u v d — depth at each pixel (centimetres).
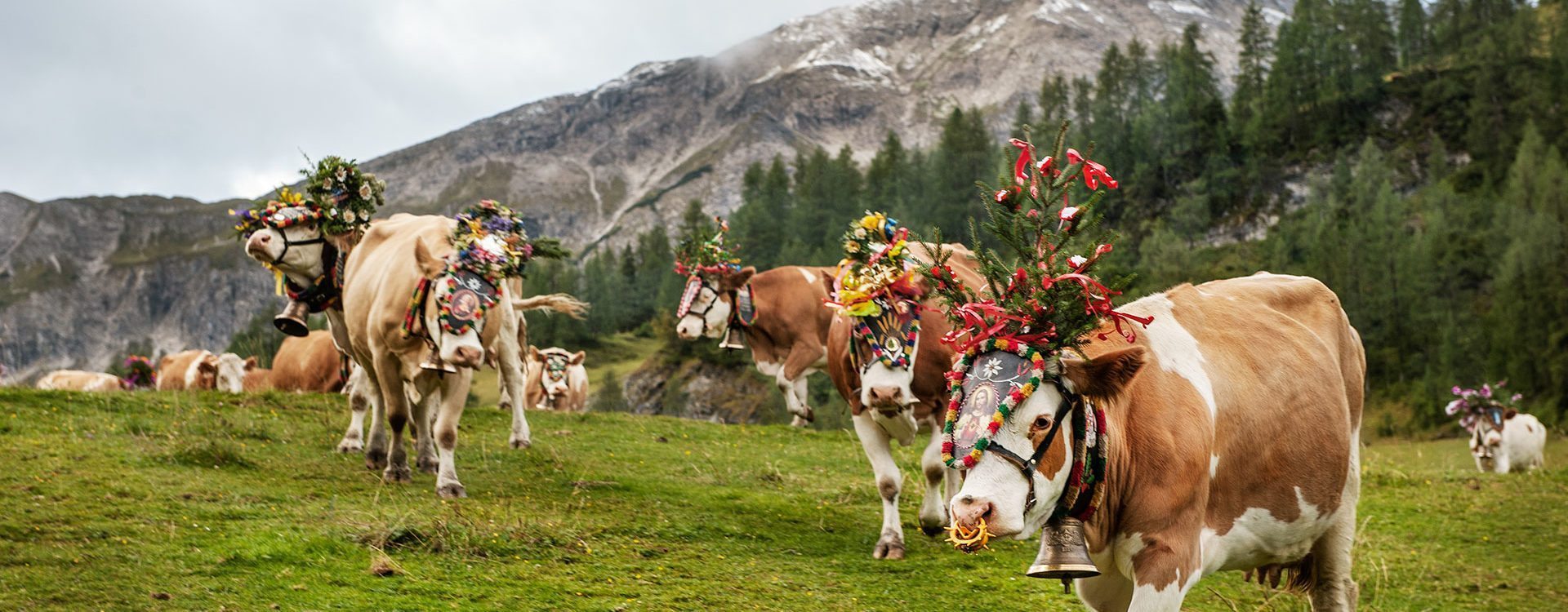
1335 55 13588
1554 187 9644
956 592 752
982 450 470
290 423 1253
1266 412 562
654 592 713
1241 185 12494
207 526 793
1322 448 588
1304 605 756
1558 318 7450
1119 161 13512
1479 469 2319
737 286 1562
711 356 9156
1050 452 483
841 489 1077
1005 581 777
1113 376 486
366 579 700
